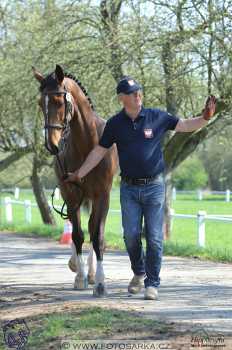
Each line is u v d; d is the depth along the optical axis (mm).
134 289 10766
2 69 22875
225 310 9398
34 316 8898
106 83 21094
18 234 25375
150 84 20047
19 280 12922
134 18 19547
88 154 10883
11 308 9750
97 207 10805
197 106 21094
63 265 15516
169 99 20719
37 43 21953
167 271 14438
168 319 8664
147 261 10250
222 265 15734
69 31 21312
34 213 43125
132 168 9938
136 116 9867
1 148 26094
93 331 7848
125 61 19469
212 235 30453
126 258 16984
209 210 42750
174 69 18969
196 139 21594
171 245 18938
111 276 13281
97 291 10547
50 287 11820
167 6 18500
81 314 8750
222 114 19891
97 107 21344
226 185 65562
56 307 9508
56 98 10211
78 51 20281
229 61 18219
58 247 20328
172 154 21219
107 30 20141
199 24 18141
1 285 12242
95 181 10742
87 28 21625
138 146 9875
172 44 18516
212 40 17922
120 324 8125
